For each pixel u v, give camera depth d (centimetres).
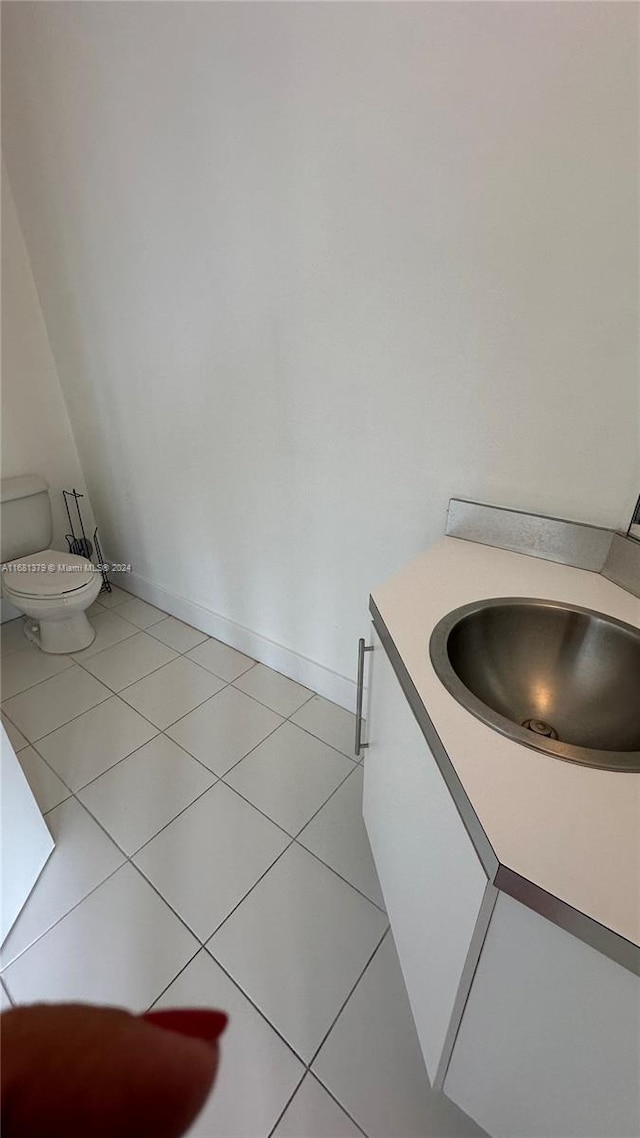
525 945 55
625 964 46
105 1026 28
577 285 92
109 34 134
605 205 85
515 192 92
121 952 116
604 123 81
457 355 112
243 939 118
